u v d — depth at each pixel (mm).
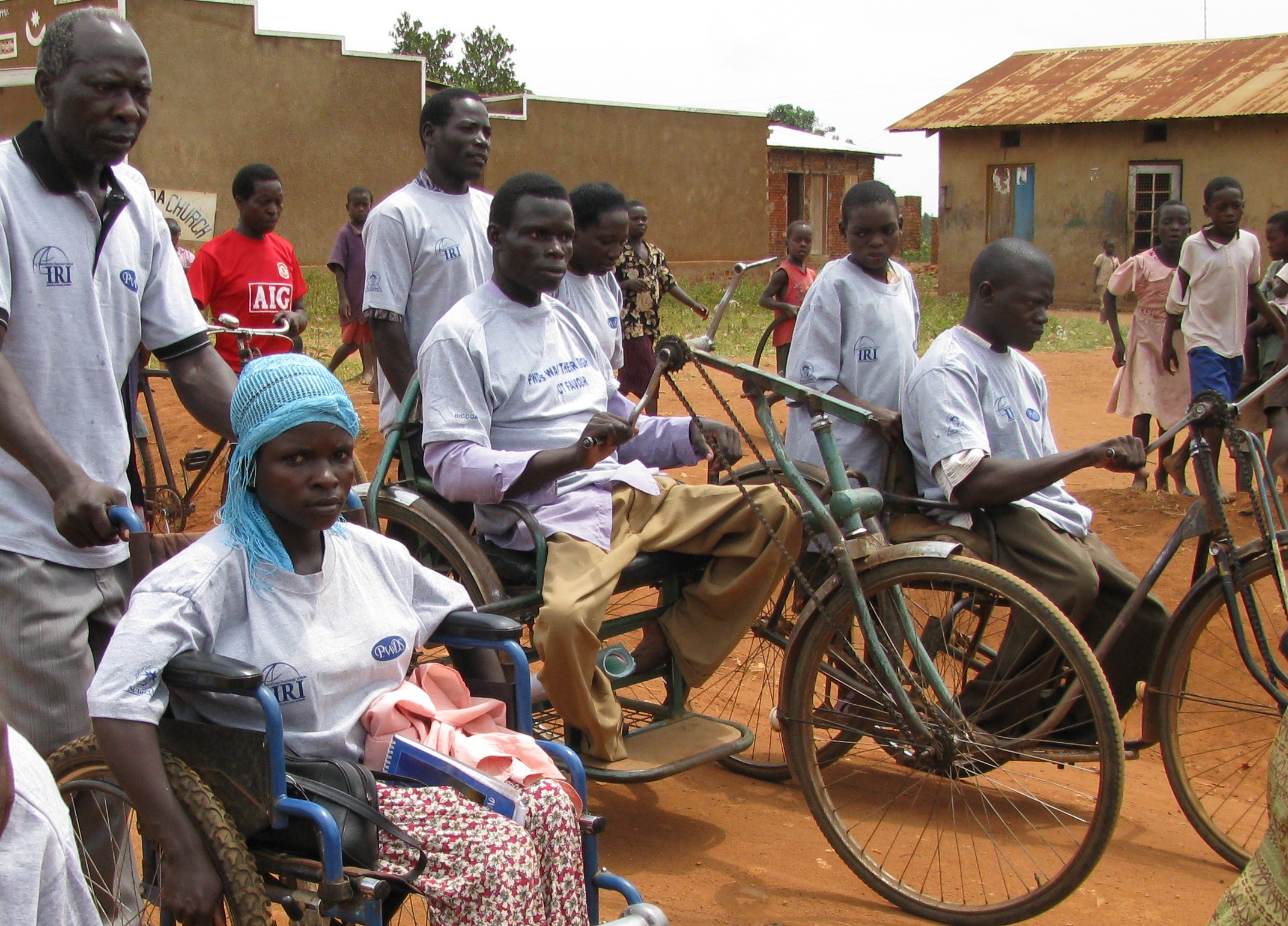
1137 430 8367
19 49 19547
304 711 2627
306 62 21312
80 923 2137
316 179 21719
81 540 2791
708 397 12266
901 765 4340
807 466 4434
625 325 8859
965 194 24719
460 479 3834
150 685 2430
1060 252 23734
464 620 2898
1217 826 4207
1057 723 3959
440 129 5059
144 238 3301
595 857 2707
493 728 2877
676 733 4008
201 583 2527
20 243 3018
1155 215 22547
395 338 5020
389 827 2438
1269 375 7555
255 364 2615
